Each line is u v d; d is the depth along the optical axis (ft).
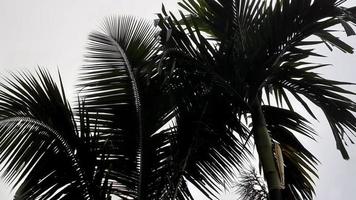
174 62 12.80
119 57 15.15
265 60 13.48
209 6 15.98
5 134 12.75
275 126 15.99
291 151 16.29
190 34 13.33
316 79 14.62
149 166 13.91
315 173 15.99
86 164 13.06
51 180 12.91
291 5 14.02
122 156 13.91
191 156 14.14
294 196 16.28
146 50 15.42
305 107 15.40
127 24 15.96
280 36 13.76
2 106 12.84
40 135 13.02
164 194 13.75
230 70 13.43
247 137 14.19
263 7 15.39
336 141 15.25
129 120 14.15
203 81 13.84
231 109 14.06
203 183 14.17
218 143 14.24
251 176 16.76
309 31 14.12
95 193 12.83
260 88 14.07
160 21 13.24
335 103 14.84
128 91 14.51
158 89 14.37
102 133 14.03
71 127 13.26
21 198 12.57
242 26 15.08
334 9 13.79
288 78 14.84
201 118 14.08
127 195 13.71
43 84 13.41
